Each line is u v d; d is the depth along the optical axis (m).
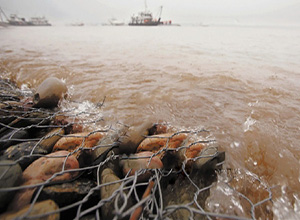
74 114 3.85
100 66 7.92
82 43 15.95
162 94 5.09
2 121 3.00
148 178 2.10
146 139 2.67
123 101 4.75
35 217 1.29
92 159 2.39
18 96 4.51
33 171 1.89
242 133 3.41
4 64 8.00
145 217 1.72
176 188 2.26
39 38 19.53
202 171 2.42
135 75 6.72
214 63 8.59
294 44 16.22
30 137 2.98
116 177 2.03
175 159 2.50
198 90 5.38
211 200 2.21
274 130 3.46
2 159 2.08
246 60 9.35
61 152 2.24
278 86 5.57
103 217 1.69
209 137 3.28
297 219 2.10
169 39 20.69
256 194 2.38
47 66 7.66
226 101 4.68
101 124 3.68
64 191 1.80
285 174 2.64
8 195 1.55
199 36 25.47
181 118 3.97
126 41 18.20
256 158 2.93
